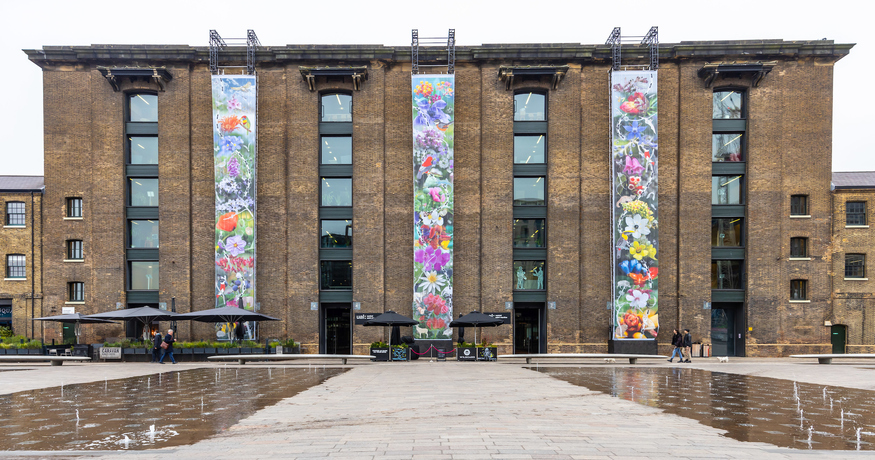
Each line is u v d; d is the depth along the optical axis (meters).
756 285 32.69
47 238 33.69
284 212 33.62
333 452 7.87
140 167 34.03
